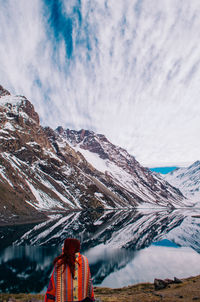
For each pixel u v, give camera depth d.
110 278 42.56
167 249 69.31
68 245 4.36
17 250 59.34
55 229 95.44
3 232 84.31
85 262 4.38
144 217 174.50
